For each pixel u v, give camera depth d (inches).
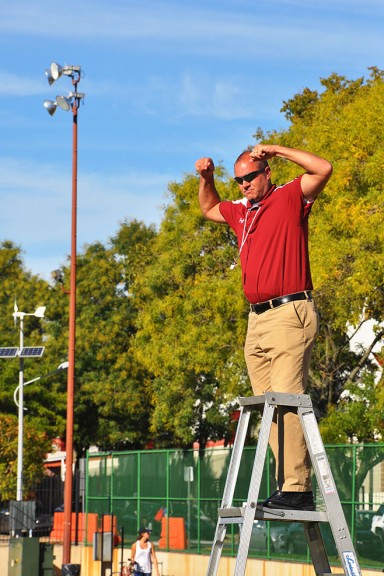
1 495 3959.2
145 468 2802.7
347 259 2502.5
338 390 3166.8
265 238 618.2
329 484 574.2
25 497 3939.5
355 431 2714.1
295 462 601.9
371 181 2507.4
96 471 3048.7
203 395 3818.9
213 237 3235.7
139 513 2812.5
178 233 3312.0
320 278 2471.7
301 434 601.9
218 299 2878.9
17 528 2819.9
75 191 3280.0
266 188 625.6
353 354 3248.0
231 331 2999.5
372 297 2459.4
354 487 2052.2
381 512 1990.7
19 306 6131.9
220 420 3821.4
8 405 4717.0
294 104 4340.6
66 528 3004.4
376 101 2716.5
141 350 3472.0
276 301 614.2
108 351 5231.3
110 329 5265.8
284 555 2236.7
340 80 4315.9
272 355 612.1
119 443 5359.3
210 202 684.1
